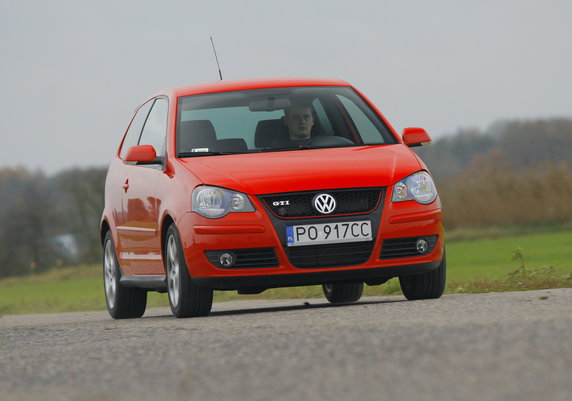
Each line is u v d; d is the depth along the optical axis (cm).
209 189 2062
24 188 16912
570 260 4588
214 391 1025
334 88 2428
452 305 1820
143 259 2391
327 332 1409
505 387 924
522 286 2570
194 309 2117
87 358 1381
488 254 6084
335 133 2317
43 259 16212
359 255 2058
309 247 2036
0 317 4347
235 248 2027
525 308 1631
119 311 2661
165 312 3073
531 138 15212
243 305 3127
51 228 16388
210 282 2045
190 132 2280
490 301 1878
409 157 2177
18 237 16375
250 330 1555
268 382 1052
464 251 6775
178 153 2238
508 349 1125
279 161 2122
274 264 2034
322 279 2041
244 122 2297
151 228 2289
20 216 16375
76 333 1805
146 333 1666
